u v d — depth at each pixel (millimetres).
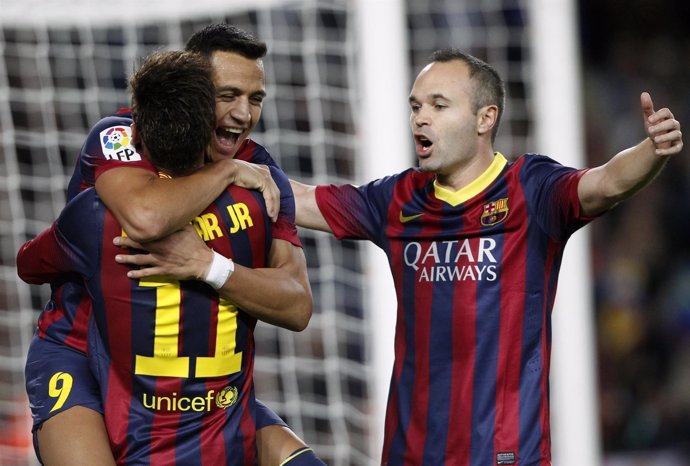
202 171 12117
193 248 12000
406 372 13641
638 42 39812
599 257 35531
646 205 36500
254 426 13047
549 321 13461
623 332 34562
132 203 11633
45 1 21641
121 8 21938
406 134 20203
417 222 13758
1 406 24750
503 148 27172
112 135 12406
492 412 13094
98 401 12641
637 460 32688
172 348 12273
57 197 25750
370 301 20719
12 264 26219
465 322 13258
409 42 27469
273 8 25078
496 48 27141
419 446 13359
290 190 13352
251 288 12250
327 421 24781
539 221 13180
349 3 21766
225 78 12734
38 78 25828
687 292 35219
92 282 12289
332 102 26188
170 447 12430
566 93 20781
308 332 25484
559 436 21031
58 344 13078
